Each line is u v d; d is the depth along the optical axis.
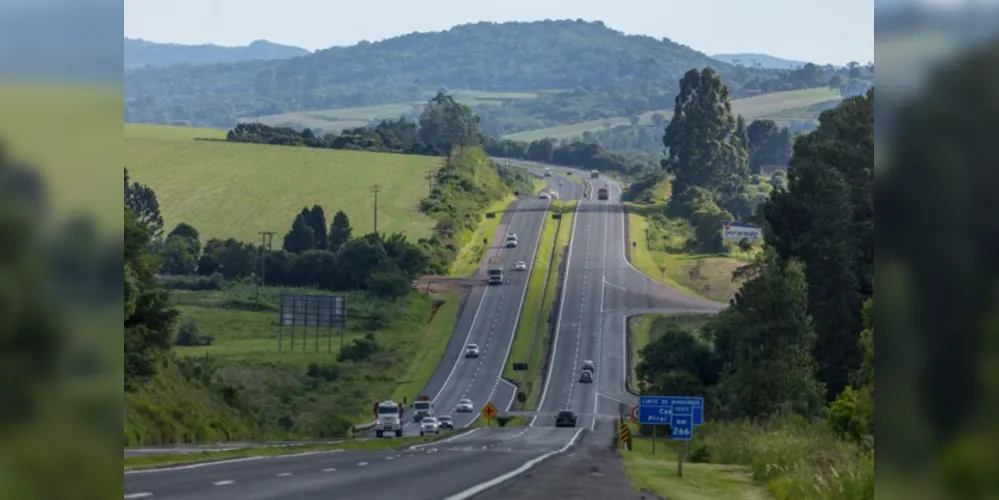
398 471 72.00
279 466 71.38
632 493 65.38
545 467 86.31
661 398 89.94
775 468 87.06
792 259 158.62
